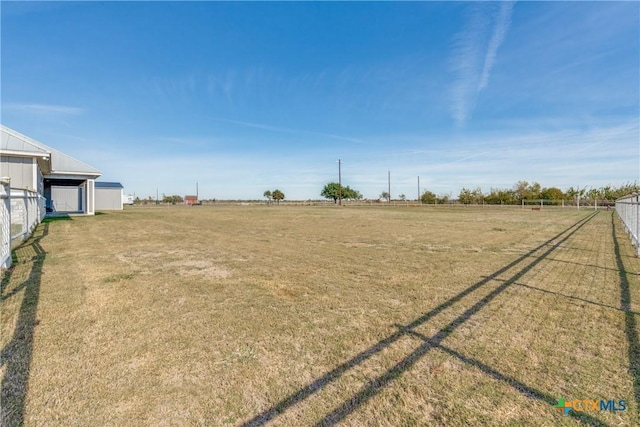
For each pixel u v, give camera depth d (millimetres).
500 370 2455
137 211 28391
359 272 5594
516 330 3178
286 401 2090
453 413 1977
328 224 15336
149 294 4219
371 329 3213
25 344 2789
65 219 16641
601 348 2793
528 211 29969
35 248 7500
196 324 3291
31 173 14094
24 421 1864
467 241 9523
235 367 2490
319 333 3115
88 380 2287
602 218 19406
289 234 11234
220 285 4699
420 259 6766
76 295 4113
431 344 2889
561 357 2645
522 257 6953
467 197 51594
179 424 1873
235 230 12430
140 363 2527
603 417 1936
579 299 4102
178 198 76250
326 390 2209
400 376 2375
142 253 7098
